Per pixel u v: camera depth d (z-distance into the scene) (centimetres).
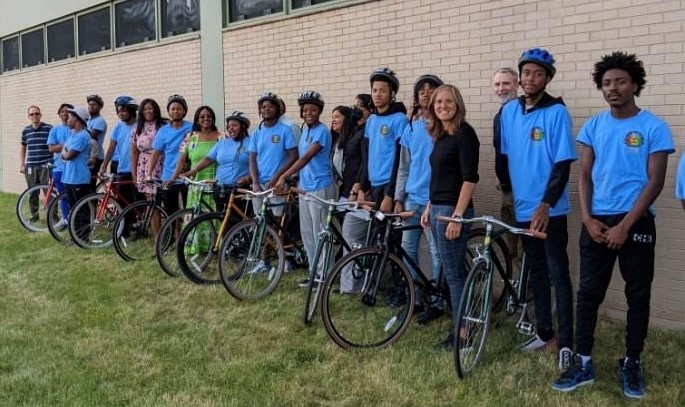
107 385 359
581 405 331
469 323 372
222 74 783
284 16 696
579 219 473
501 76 452
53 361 393
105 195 721
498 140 407
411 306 423
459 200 377
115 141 762
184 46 836
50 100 1133
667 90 427
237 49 759
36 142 939
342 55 638
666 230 437
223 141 629
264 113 570
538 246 391
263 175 576
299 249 586
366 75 618
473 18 529
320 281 462
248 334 442
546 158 370
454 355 361
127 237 674
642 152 327
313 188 533
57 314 484
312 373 375
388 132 488
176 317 480
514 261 473
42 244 743
